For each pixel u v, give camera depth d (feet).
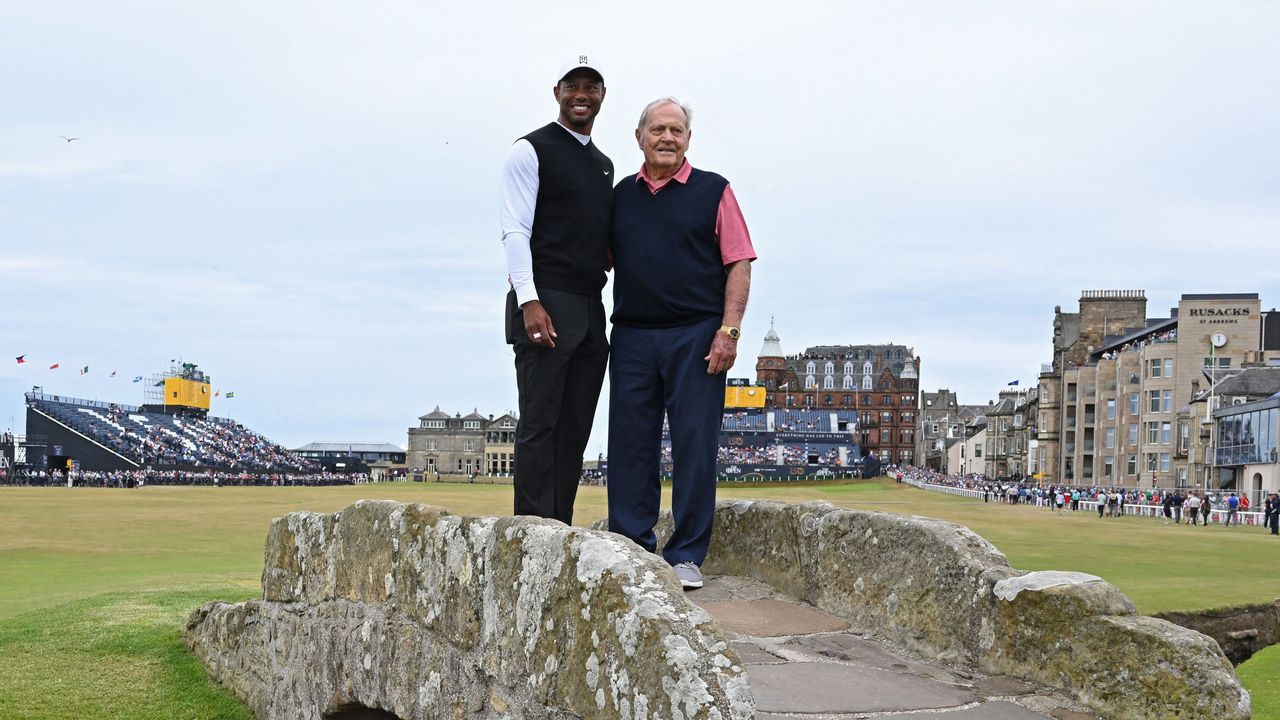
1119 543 101.65
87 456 412.16
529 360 18.61
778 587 19.80
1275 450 215.10
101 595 44.52
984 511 193.98
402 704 17.89
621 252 18.75
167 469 416.67
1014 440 498.69
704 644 10.75
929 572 16.37
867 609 17.51
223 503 191.21
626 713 11.18
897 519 17.30
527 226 18.17
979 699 13.70
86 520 133.39
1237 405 238.68
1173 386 304.71
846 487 375.86
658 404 18.95
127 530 116.26
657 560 12.15
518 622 13.85
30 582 61.26
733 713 10.10
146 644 32.86
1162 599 49.34
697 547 18.51
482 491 335.47
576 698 12.25
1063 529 130.41
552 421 18.63
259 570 68.08
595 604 11.99
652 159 18.48
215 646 29.94
